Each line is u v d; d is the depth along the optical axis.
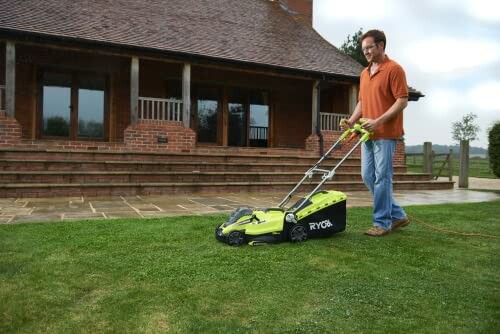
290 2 15.60
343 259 3.16
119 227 4.14
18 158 7.67
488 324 2.05
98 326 1.97
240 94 13.16
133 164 8.16
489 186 11.62
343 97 13.04
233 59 10.09
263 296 2.38
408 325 2.04
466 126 37.84
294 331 1.95
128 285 2.50
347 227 4.45
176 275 2.70
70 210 5.45
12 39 8.19
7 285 2.43
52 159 7.86
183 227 4.20
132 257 3.07
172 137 9.59
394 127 3.98
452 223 4.79
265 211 3.77
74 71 10.77
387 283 2.64
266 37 12.50
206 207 6.02
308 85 13.99
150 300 2.28
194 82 12.38
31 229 3.94
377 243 3.71
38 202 6.14
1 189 6.52
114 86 11.09
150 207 5.92
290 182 8.83
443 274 2.85
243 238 3.55
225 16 12.99
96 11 10.36
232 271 2.80
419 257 3.27
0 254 3.04
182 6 12.52
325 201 3.88
